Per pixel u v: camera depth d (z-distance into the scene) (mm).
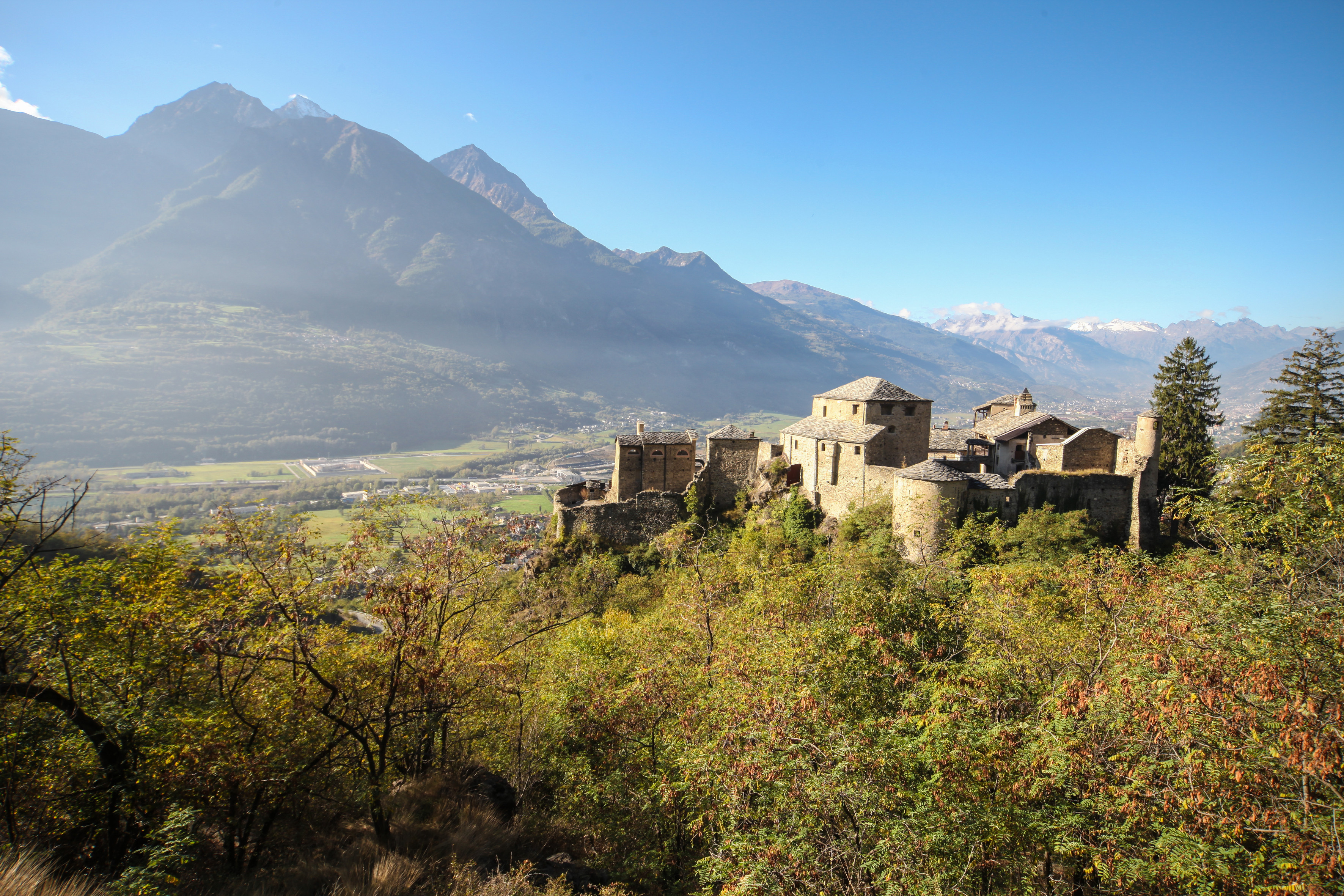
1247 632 11922
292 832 17094
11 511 14688
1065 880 13430
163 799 14398
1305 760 9914
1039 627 23359
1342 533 13430
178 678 16094
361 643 18656
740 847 12500
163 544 16766
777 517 57875
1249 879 10367
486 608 27000
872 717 15469
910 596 25547
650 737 21062
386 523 18594
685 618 27906
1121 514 47469
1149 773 11727
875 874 11812
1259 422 46594
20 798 13555
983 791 12648
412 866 14656
